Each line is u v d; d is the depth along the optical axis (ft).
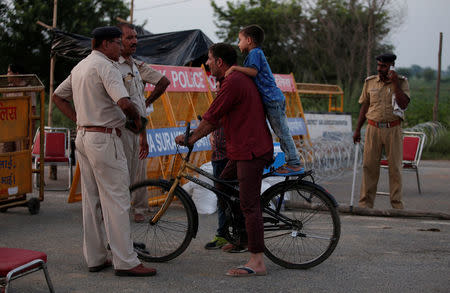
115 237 14.23
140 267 14.48
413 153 29.66
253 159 14.29
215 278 14.37
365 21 79.77
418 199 27.86
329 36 83.20
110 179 14.07
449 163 43.73
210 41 38.17
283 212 15.48
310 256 15.37
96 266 14.82
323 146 32.60
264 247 14.76
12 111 21.27
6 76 21.66
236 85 14.14
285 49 96.07
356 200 27.58
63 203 25.05
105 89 13.96
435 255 16.78
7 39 87.04
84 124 14.06
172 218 15.88
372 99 23.97
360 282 14.14
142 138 17.90
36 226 20.40
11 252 11.70
